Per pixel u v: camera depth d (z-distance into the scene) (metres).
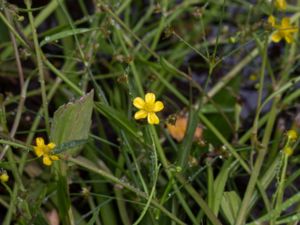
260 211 0.35
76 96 0.36
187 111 0.37
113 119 0.28
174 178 0.29
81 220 0.31
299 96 0.40
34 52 0.32
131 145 0.34
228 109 0.38
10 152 0.31
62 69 0.38
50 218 0.34
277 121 0.39
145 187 0.27
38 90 0.38
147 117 0.27
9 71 0.40
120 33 0.36
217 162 0.36
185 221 0.33
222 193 0.30
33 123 0.35
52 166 0.30
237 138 0.36
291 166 0.36
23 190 0.30
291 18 0.39
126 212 0.33
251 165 0.32
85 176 0.36
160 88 0.39
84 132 0.27
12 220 0.33
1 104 0.31
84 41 0.40
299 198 0.28
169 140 0.34
